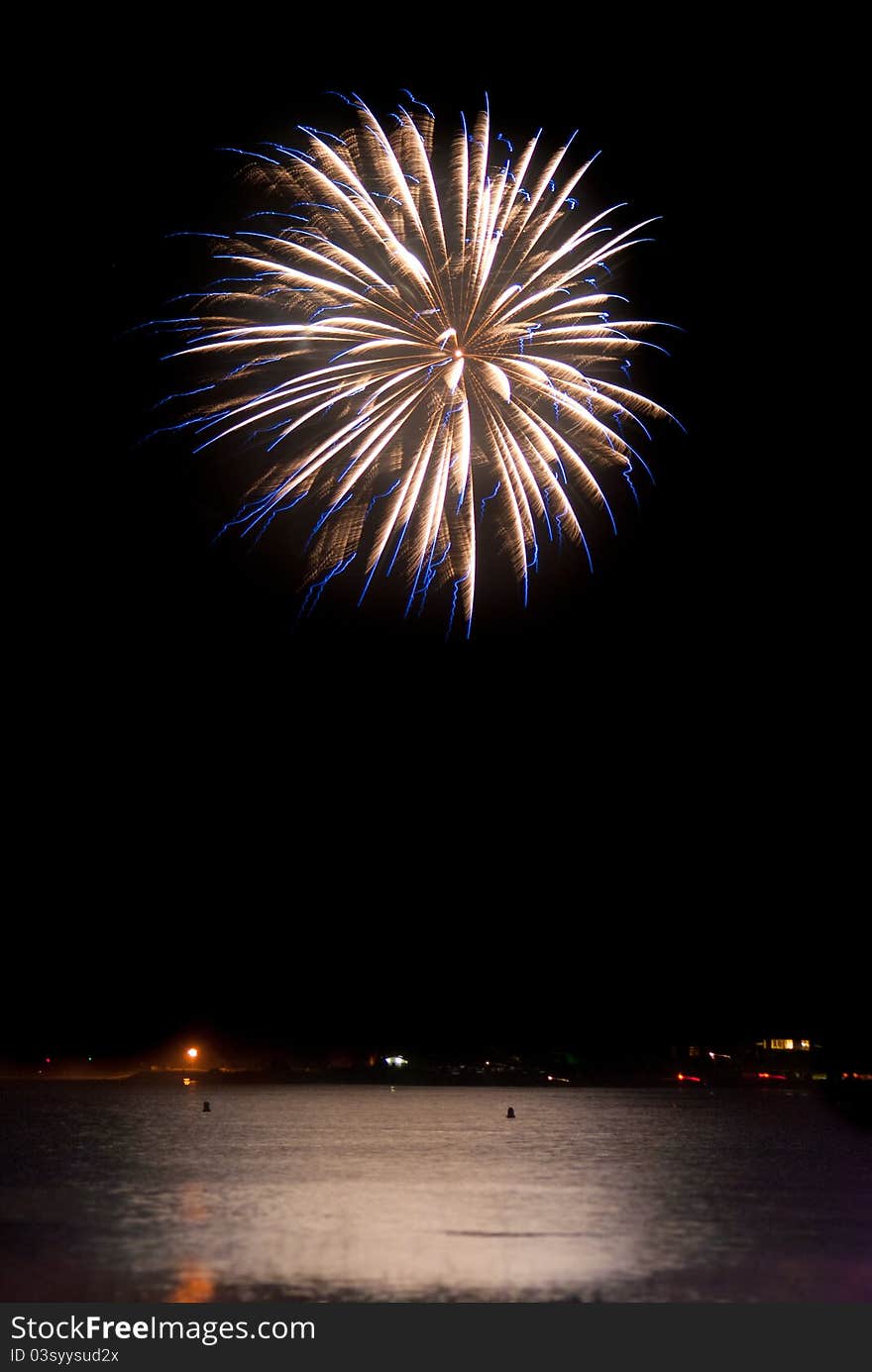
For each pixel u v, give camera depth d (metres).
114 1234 30.44
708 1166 49.03
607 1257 27.39
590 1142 61.91
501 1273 25.56
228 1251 27.94
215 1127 72.00
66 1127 71.75
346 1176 44.53
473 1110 94.56
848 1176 45.12
